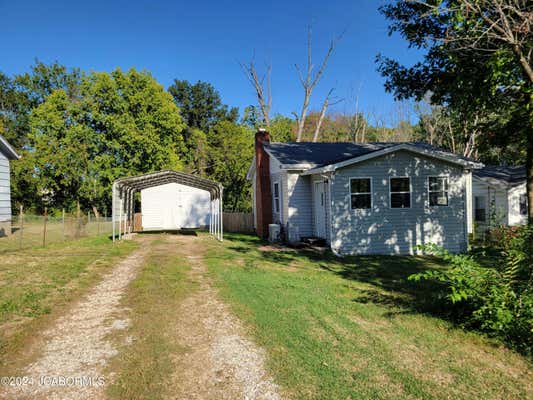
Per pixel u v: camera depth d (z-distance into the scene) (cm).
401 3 923
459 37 749
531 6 695
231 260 1114
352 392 348
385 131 4062
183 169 3052
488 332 499
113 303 643
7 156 1639
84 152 2636
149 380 371
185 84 4500
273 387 358
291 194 1502
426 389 355
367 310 603
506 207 1628
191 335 492
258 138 1856
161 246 1475
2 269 888
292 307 617
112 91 2666
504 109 907
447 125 2878
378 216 1255
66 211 3019
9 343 457
